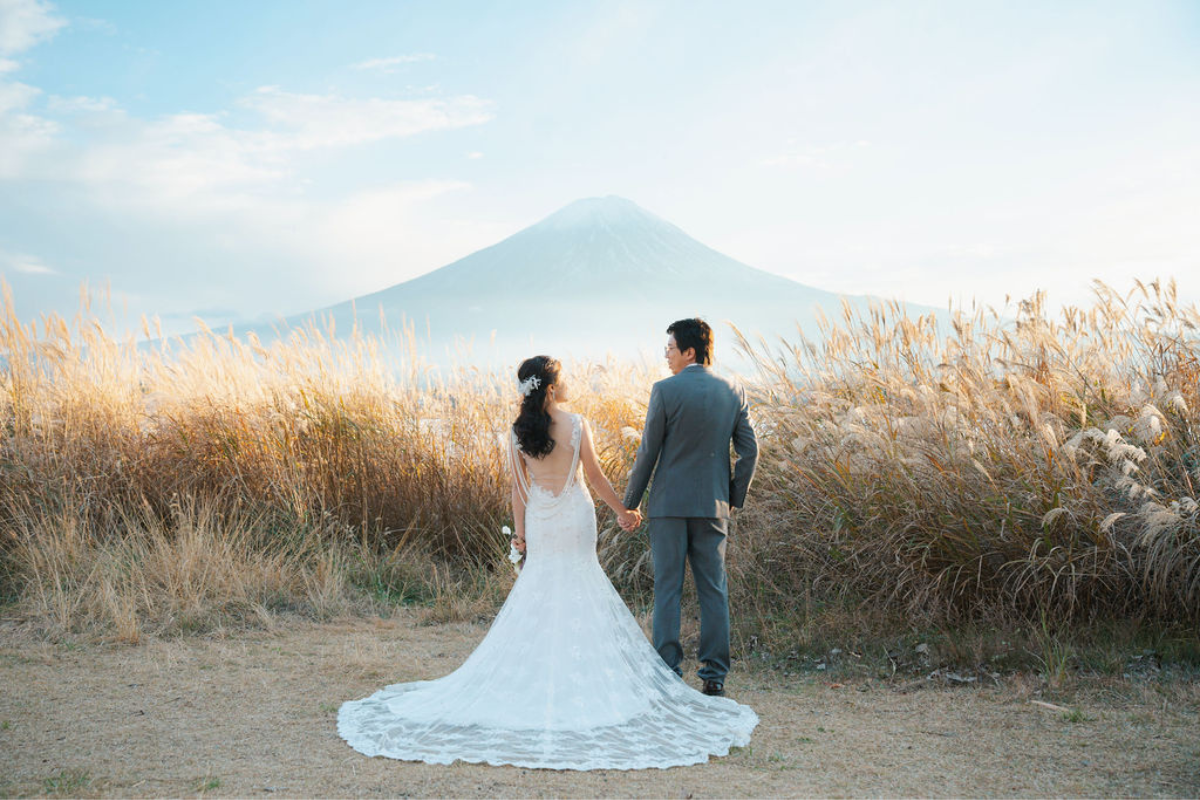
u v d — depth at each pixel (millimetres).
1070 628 4520
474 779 3098
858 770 3211
